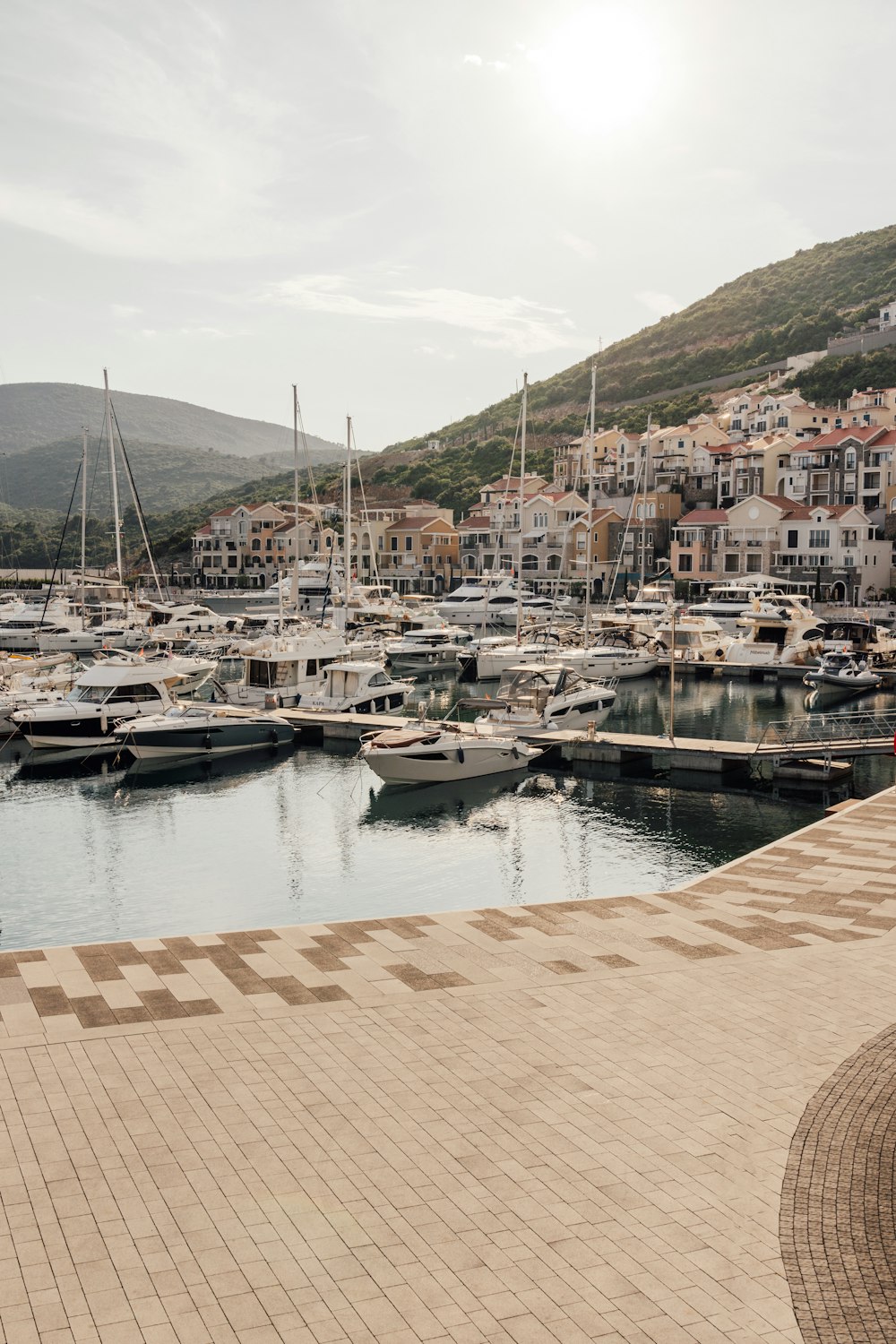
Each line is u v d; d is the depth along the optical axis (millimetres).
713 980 16141
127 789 37750
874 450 111000
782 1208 10164
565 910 19812
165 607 87500
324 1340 8336
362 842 30812
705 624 75875
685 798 35812
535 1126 11664
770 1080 12828
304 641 55094
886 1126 11727
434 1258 9344
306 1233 9672
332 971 16422
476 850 29891
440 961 16906
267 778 39562
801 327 183000
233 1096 12297
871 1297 8898
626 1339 8406
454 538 134375
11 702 45594
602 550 122562
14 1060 13180
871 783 37406
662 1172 10766
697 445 127938
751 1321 8617
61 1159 10867
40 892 26406
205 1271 9125
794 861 23547
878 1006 15156
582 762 41094
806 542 106250
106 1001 15109
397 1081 12703
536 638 74500
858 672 61562
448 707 55688
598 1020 14609
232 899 25812
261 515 148625
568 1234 9727
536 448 177875
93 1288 8875
